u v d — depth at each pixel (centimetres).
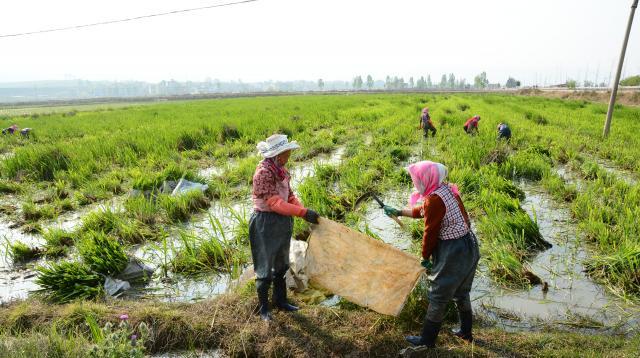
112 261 484
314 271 387
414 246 560
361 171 912
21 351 320
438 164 323
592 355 334
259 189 361
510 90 10462
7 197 856
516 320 402
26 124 2236
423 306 401
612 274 461
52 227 667
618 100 3956
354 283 373
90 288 449
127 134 1462
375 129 1641
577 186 827
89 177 962
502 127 1270
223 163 1106
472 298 441
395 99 4272
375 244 361
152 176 855
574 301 432
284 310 402
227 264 507
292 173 1005
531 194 792
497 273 486
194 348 368
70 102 8044
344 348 355
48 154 1068
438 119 1872
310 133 1611
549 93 6006
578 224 621
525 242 558
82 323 386
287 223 379
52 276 466
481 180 795
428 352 346
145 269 494
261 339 367
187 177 852
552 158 1083
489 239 570
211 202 775
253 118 1995
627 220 563
